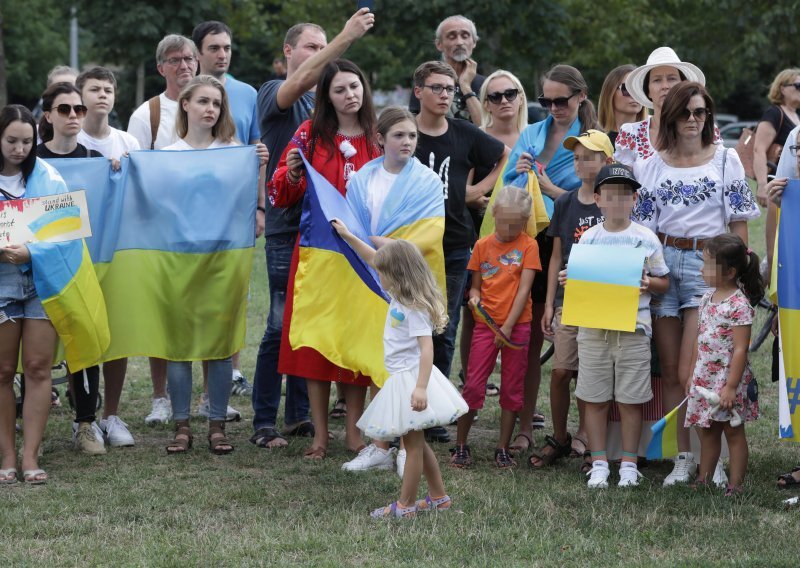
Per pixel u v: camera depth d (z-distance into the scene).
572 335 9.46
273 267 10.20
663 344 9.09
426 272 7.96
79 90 10.76
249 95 12.23
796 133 8.80
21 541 7.49
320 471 9.27
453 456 9.70
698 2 47.72
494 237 9.65
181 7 34.75
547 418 11.41
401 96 53.56
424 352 7.82
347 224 9.26
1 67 37.41
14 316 8.95
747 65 48.31
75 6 37.84
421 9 33.88
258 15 47.19
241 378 12.54
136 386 12.85
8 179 9.02
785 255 8.57
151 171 9.96
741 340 8.34
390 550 7.25
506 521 7.85
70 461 9.64
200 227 9.91
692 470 9.11
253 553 7.20
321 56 9.73
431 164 10.08
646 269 8.89
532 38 35.12
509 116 10.98
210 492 8.59
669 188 8.94
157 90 48.72
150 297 9.90
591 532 7.61
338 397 11.56
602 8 45.00
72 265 9.05
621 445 9.56
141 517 8.00
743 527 7.71
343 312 9.33
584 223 9.43
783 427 8.59
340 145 9.69
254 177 10.10
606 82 10.55
